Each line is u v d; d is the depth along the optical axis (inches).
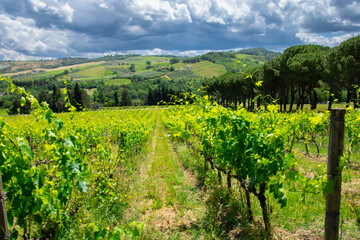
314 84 1020.5
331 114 83.2
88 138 268.4
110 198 165.8
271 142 112.7
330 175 85.5
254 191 129.3
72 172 109.3
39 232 111.8
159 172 271.6
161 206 177.2
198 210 167.2
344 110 80.9
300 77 962.7
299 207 155.0
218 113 150.7
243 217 146.4
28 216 102.5
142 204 182.4
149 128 509.7
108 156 193.0
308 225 136.5
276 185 111.8
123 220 150.9
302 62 928.9
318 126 292.0
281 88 1146.7
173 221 154.2
